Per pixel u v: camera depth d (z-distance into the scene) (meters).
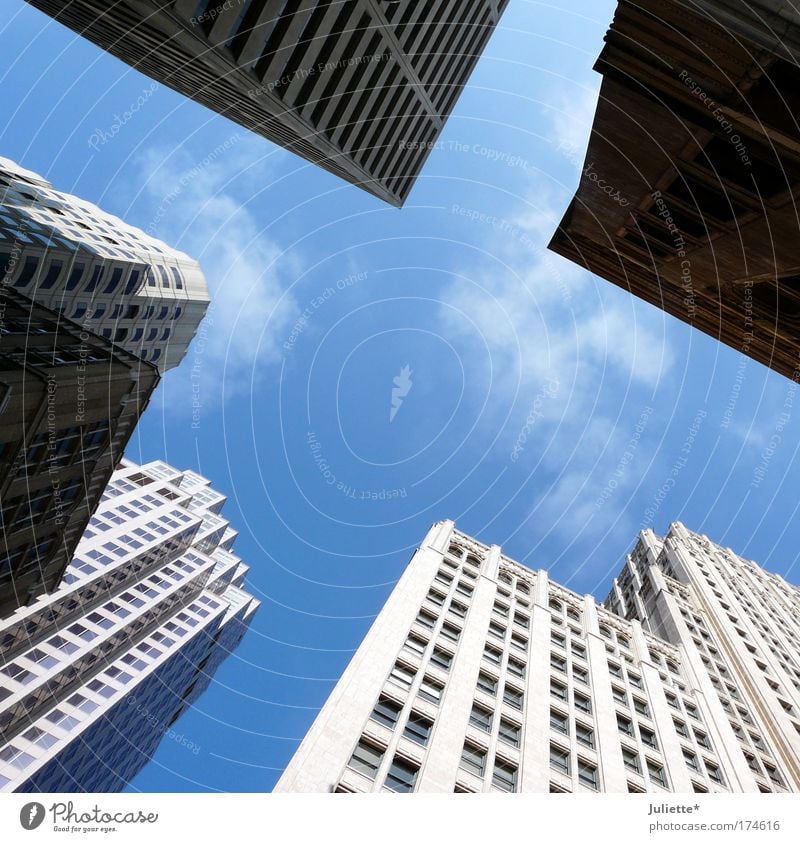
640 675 52.16
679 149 23.77
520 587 58.12
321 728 29.86
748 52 17.78
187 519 121.06
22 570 45.66
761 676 60.25
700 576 83.88
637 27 19.61
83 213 75.44
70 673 87.88
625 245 35.56
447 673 38.38
